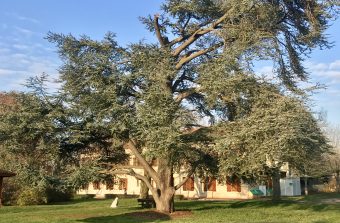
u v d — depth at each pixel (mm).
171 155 20391
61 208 31844
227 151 19453
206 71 20938
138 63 22094
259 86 21078
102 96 21422
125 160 26375
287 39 22875
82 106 21797
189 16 24734
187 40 24859
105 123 21625
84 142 24109
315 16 21625
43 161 22844
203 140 21422
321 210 25578
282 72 23109
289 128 18297
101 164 23922
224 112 22922
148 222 19906
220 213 23578
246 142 19094
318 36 21781
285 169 22000
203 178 25641
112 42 22938
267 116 19141
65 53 22734
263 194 47281
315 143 19578
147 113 19922
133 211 25500
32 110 21406
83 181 22188
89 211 27484
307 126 19250
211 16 24125
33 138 21812
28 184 21484
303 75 23406
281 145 18172
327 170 52438
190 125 22281
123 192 55438
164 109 20062
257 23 21281
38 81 21859
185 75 24453
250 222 19359
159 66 21734
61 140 22719
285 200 34750
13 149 21547
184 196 48812
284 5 22172
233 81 19781
